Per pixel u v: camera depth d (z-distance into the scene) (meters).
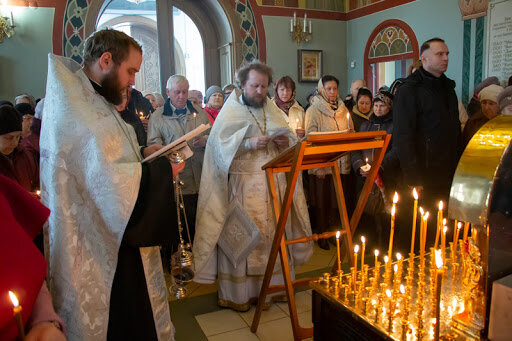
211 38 7.63
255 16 7.21
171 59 7.13
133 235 1.41
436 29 6.30
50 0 5.93
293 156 1.81
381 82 8.90
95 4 6.11
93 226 1.40
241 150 2.51
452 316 1.08
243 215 2.46
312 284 1.41
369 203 3.30
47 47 5.97
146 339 1.50
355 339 1.27
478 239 0.99
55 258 1.34
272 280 2.55
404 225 3.13
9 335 0.90
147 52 13.33
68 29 6.03
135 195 1.39
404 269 1.53
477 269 1.01
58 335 0.98
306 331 1.93
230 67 7.19
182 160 1.54
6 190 1.08
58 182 1.34
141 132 3.19
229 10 7.00
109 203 1.37
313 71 7.69
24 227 1.10
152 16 12.66
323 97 3.86
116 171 1.37
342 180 3.86
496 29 5.50
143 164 1.48
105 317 1.40
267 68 2.58
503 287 0.91
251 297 2.59
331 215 3.85
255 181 2.49
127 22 12.46
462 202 1.00
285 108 3.90
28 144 2.78
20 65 5.90
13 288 0.90
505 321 0.92
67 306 1.34
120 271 1.47
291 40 7.50
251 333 2.27
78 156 1.36
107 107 1.47
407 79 2.80
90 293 1.38
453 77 6.14
